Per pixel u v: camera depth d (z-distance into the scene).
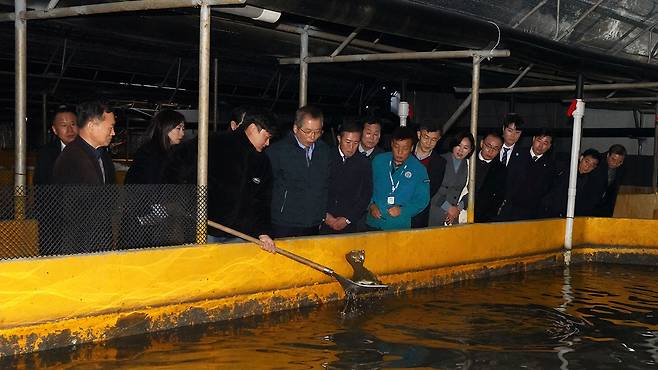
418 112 17.33
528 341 4.62
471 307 5.55
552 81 10.54
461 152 6.55
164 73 11.99
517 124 7.25
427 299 5.80
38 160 5.22
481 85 10.48
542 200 8.30
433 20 5.80
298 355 4.14
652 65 8.64
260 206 5.01
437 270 6.42
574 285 6.60
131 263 4.32
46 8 5.60
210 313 4.76
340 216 5.87
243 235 4.84
